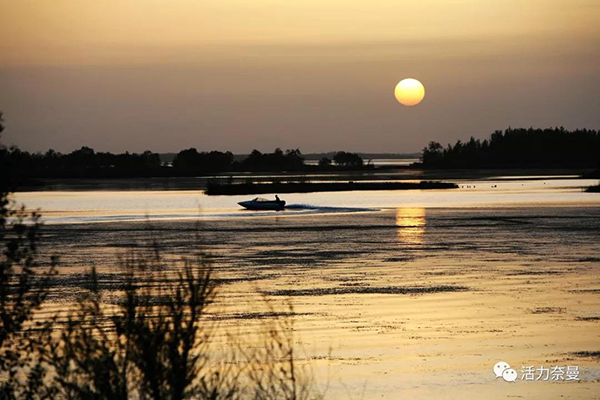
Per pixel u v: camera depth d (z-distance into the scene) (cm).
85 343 2217
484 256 9256
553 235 11938
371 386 3850
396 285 6994
